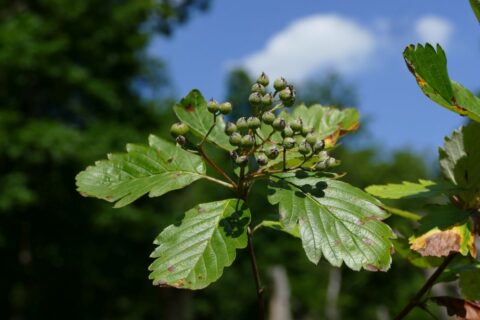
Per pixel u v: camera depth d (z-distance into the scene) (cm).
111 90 468
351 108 52
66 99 475
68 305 507
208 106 43
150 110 518
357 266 39
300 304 683
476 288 48
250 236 46
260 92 43
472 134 48
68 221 468
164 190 44
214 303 650
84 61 491
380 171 929
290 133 42
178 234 42
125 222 470
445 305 45
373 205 41
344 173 43
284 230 49
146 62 532
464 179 47
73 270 495
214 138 48
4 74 436
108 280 512
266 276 646
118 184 45
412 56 40
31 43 420
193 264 40
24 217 460
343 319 664
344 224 40
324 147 46
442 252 42
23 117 445
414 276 601
